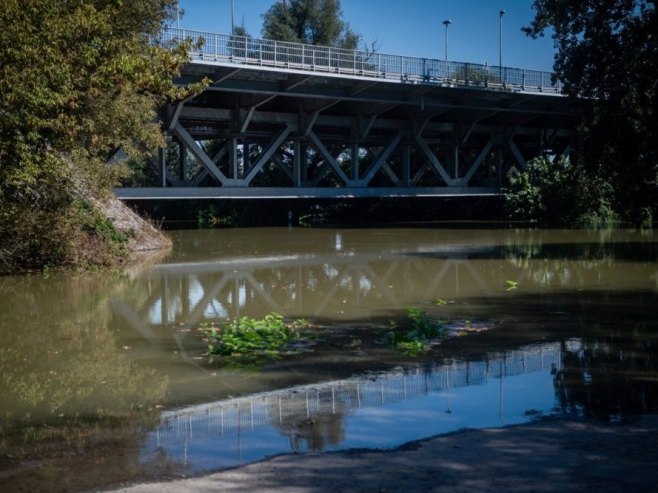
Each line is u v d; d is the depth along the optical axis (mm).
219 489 4945
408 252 24156
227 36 30859
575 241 28438
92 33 15102
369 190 40062
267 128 41531
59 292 15289
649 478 4996
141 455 5789
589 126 25469
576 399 7207
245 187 35812
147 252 24594
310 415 6801
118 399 7441
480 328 10922
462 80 39250
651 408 6871
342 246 26984
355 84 35906
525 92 41219
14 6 13250
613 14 23453
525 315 12023
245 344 9602
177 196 33531
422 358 9047
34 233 18594
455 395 7398
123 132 21969
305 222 47031
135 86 17344
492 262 20594
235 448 5926
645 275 17250
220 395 7535
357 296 14453
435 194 42781
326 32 59781
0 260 18734
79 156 19156
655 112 22172
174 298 14406
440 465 5336
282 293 15000
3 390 7809
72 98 15438
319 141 38844
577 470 5176
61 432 6414
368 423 6531
